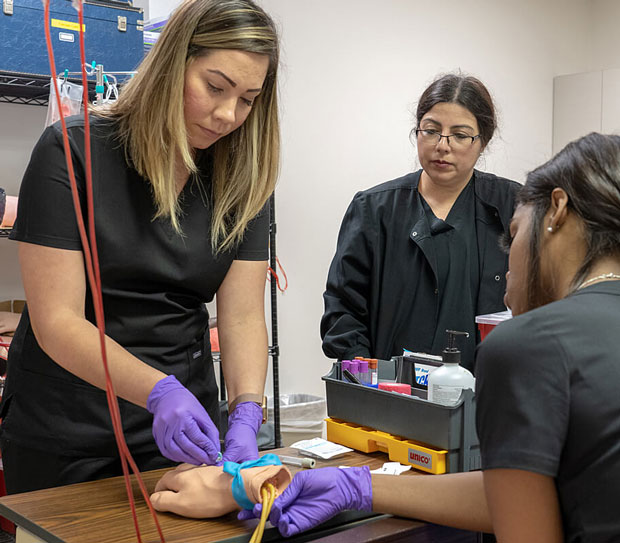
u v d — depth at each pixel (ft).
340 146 12.51
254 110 4.75
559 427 2.59
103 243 4.40
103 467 4.61
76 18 8.68
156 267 4.60
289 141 11.90
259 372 4.96
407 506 3.59
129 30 9.06
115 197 4.42
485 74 14.65
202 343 5.17
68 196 4.23
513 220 3.15
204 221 4.80
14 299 9.84
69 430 4.54
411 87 13.38
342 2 12.34
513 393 2.63
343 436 4.82
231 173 4.84
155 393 3.97
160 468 4.77
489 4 14.60
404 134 13.33
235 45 4.07
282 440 11.03
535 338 2.65
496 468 2.65
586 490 2.60
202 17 4.09
